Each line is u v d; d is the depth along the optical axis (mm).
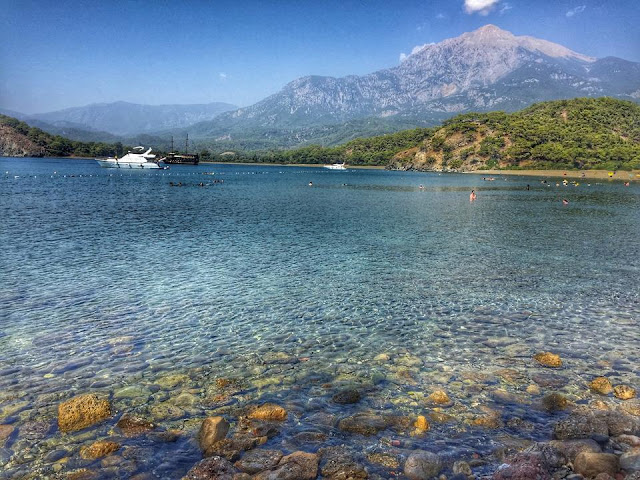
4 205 58219
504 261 28656
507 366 13367
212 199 74562
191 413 10547
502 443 9234
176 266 26703
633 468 7949
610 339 15664
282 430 9758
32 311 18266
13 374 12656
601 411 10133
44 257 28484
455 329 16672
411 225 45469
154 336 15789
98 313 18156
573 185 131875
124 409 10727
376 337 15844
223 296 20781
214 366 13352
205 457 8781
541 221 49250
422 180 162500
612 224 46906
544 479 7754
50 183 107188
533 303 19938
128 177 142875
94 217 48312
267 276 24594
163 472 8328
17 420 10195
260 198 78125
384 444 9180
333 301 20156
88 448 8930
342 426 9859
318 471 8172
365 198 81000
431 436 9477
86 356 13992
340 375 12734
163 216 50562
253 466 8305
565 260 29000
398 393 11578
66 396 11406
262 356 14133
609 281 23766
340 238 37156
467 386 11984
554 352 14484
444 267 26969
